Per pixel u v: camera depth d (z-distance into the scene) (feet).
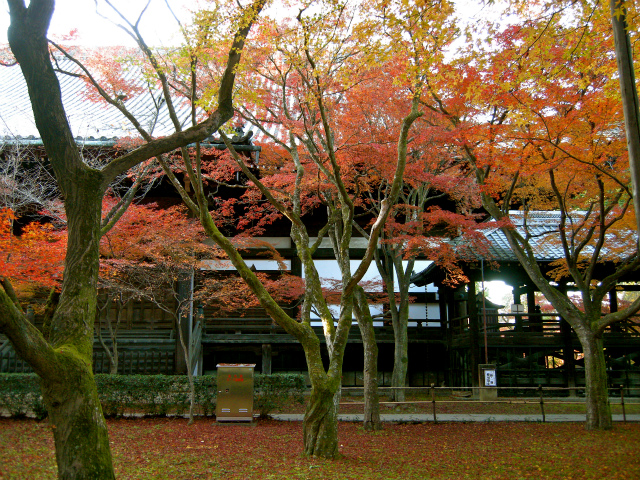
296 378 47.14
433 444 35.78
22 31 18.44
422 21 25.25
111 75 34.73
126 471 26.48
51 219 51.49
